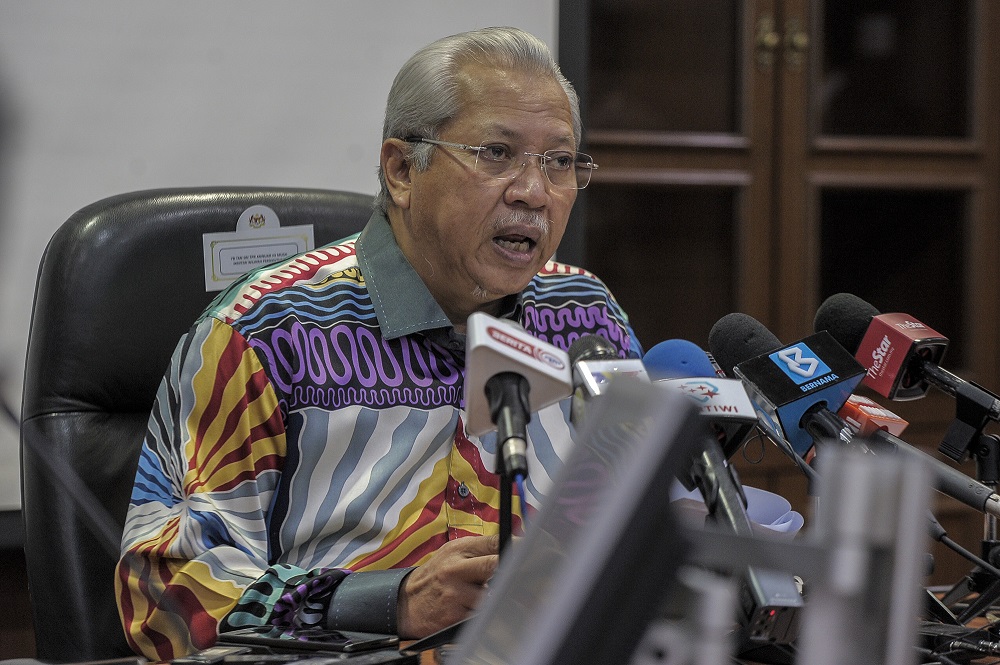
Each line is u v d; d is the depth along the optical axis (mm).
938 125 4227
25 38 2992
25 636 3016
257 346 1835
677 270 4090
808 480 1361
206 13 3178
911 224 4254
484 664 675
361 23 3324
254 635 1439
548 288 2225
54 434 2012
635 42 4012
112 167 3088
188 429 1812
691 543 646
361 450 1853
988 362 4242
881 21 4180
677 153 3988
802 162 4074
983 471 1528
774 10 4031
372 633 1479
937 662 1312
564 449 2023
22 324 2832
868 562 610
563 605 625
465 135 1866
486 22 3438
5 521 2938
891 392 1645
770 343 1585
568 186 1930
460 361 1947
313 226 2303
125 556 1748
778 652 1239
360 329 1913
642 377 1101
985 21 4184
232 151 3227
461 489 1889
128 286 2113
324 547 1813
